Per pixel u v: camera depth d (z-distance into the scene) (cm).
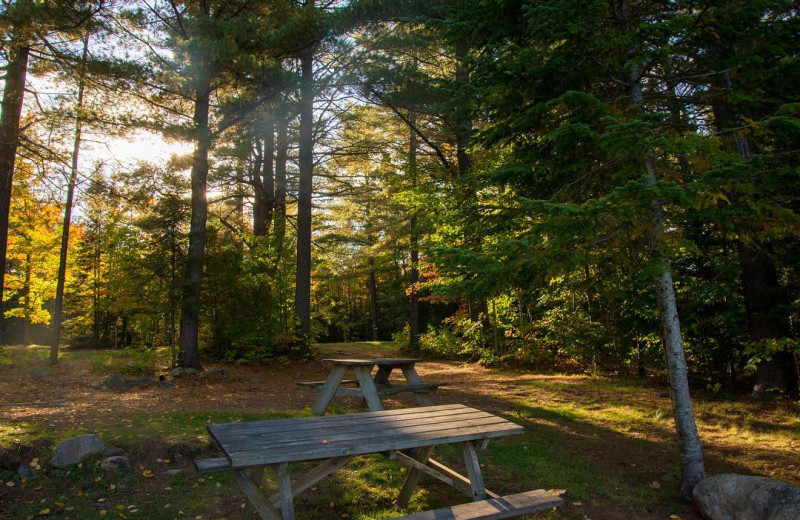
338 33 1159
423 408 428
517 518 355
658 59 447
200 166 1141
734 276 820
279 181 1777
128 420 611
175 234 1125
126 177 1089
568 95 430
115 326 2098
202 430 577
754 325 794
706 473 493
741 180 415
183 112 1192
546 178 578
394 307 2988
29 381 879
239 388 952
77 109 988
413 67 1258
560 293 1211
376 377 764
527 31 530
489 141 575
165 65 1081
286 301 1458
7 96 1050
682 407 448
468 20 561
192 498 423
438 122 1616
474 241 651
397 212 1923
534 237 405
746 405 777
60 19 949
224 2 1106
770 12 581
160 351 1283
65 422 579
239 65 1027
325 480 461
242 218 2094
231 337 1316
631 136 375
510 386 1035
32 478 435
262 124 1429
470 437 343
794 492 343
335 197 2122
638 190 367
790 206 638
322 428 350
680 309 894
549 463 521
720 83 505
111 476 457
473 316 1540
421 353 1869
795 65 446
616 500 430
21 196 1389
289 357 1394
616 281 616
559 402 852
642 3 510
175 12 1102
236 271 1277
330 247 2503
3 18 931
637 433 649
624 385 1003
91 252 1839
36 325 2478
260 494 308
